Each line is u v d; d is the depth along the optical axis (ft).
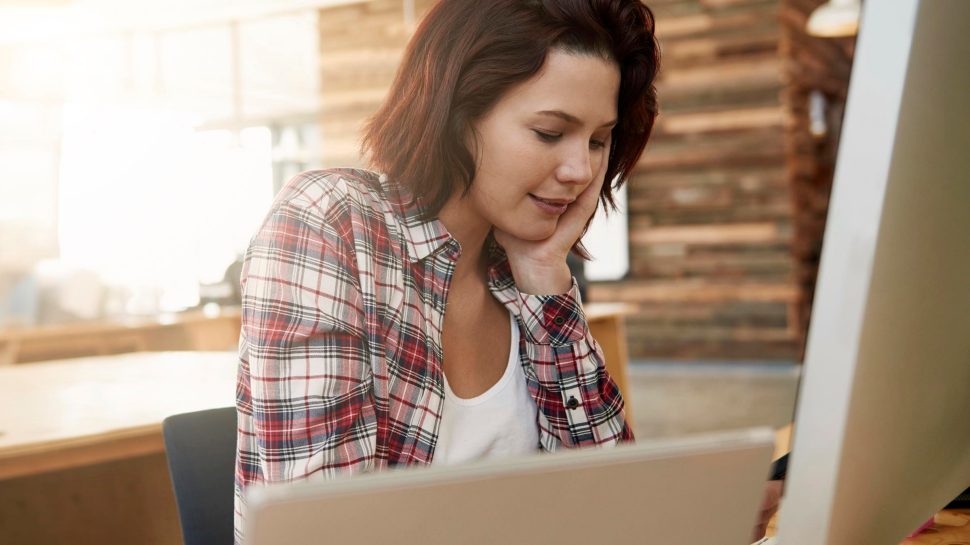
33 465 5.57
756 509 2.07
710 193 30.96
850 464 1.88
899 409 2.07
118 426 5.99
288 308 3.16
